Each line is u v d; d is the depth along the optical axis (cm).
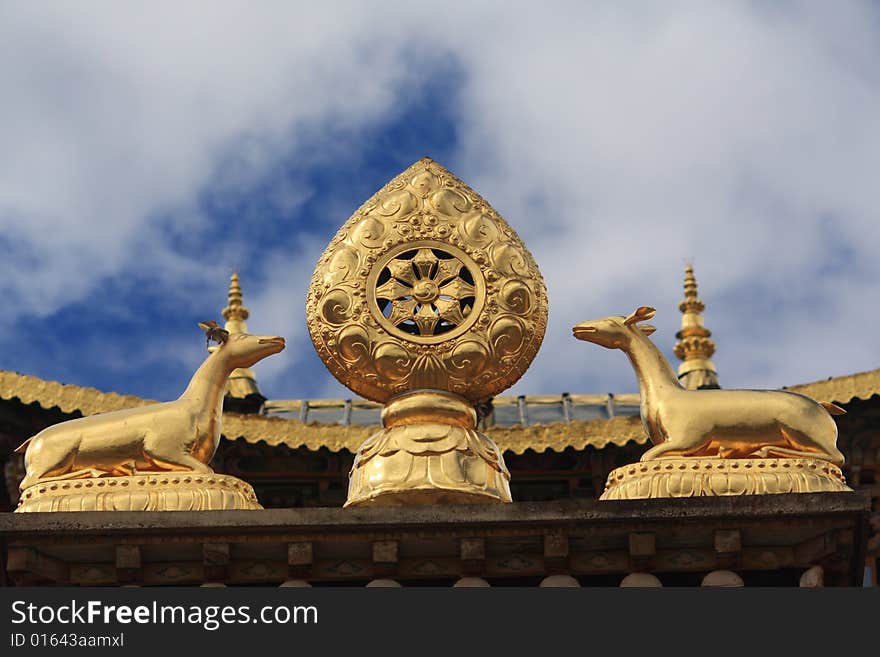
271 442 3055
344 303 2295
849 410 3033
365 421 3366
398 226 2322
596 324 2302
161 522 2086
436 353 2275
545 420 3328
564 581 2094
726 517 2072
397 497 2189
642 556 2080
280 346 2327
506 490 2250
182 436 2236
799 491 2147
